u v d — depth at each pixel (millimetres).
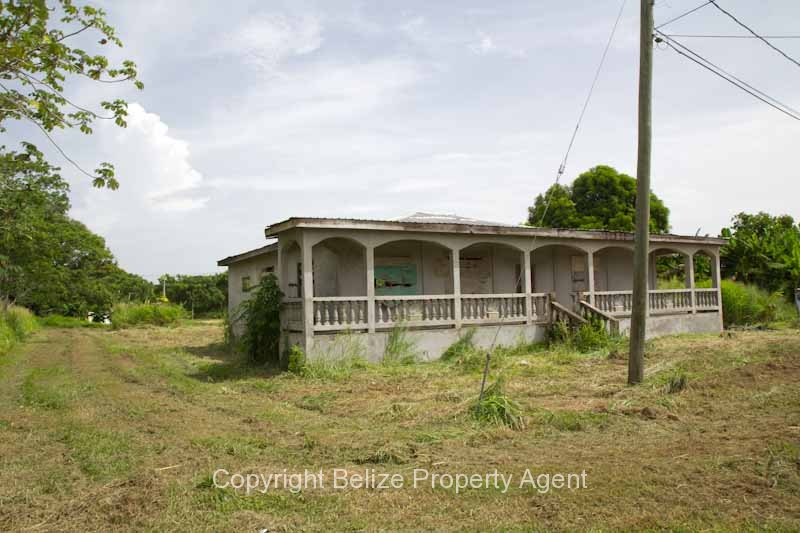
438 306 16672
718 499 5316
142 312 41625
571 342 17188
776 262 28281
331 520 5074
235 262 24172
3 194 16734
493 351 16219
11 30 7297
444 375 13578
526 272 18172
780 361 12891
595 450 7113
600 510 5145
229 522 5043
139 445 7785
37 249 28922
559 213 37281
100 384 13734
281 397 11508
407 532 4793
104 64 8000
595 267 22453
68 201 43531
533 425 8453
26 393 12375
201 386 13109
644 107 11562
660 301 21047
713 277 23031
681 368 12766
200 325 42906
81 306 48219
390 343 15633
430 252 18938
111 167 7848
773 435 7336
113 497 5715
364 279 17625
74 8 7703
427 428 8406
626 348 16500
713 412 8914
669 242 21344
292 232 15375
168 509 5359
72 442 8000
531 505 5348
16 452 7605
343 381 13117
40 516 5328
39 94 7648
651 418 8672
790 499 5258
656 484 5770
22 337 28984
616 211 36031
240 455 7223
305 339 14547
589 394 10703
